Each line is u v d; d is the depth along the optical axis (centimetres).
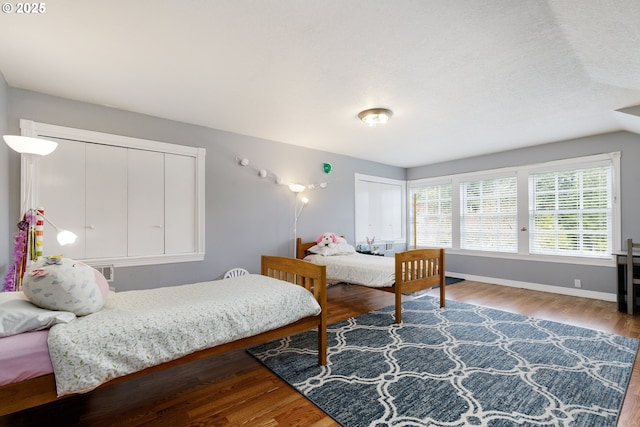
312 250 446
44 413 172
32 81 248
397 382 202
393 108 305
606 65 214
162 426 161
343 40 190
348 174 525
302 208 460
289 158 444
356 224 535
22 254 223
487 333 288
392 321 324
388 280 332
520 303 389
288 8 161
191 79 244
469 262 538
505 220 494
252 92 269
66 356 129
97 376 135
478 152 500
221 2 156
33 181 266
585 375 209
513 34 182
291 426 161
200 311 173
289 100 286
